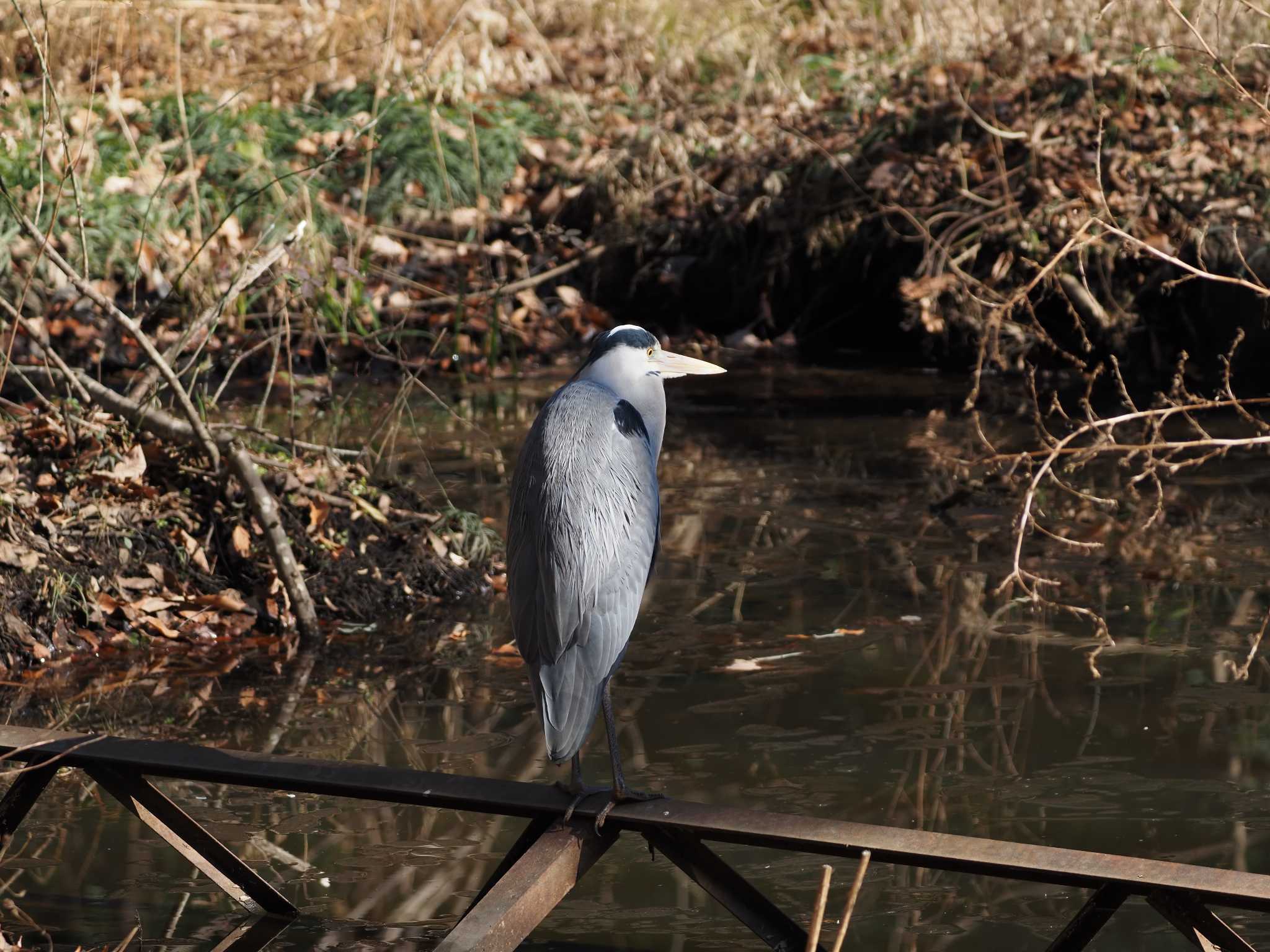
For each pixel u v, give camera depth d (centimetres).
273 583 925
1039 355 1552
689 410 1441
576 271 1784
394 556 980
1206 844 595
